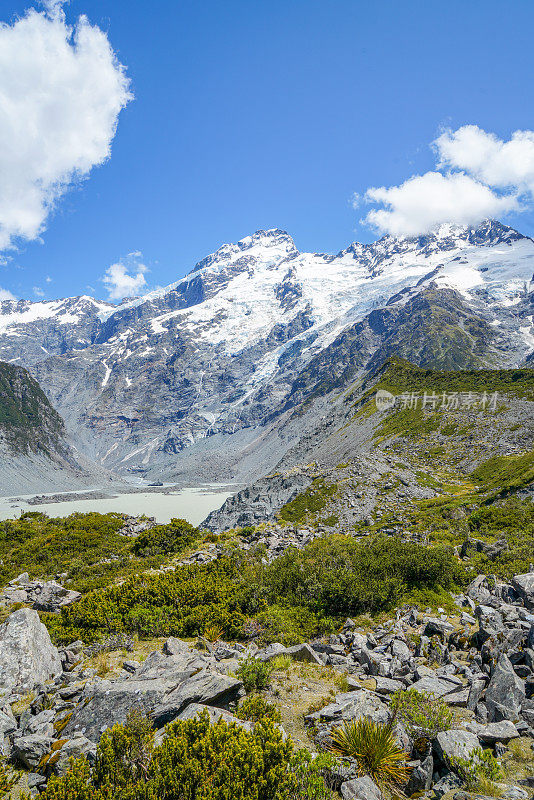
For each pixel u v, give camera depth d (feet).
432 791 27.32
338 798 26.21
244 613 72.38
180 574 92.68
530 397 396.98
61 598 90.17
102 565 118.73
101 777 27.17
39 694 42.63
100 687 37.01
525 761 28.63
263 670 41.70
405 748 30.66
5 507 602.85
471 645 50.75
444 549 93.45
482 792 25.71
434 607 68.95
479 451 321.52
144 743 28.99
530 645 42.55
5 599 89.61
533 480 180.75
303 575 82.89
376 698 38.93
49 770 30.07
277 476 353.31
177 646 53.06
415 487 255.50
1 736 34.30
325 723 33.83
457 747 28.94
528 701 34.22
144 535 139.13
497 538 128.57
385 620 66.64
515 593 64.64
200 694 35.55
